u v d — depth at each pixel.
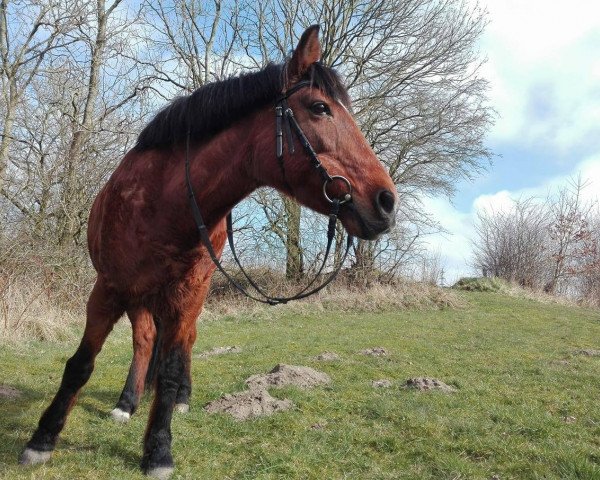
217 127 2.95
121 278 3.06
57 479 2.92
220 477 3.07
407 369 6.49
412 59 16.58
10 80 11.16
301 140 2.70
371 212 2.58
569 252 24.92
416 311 14.24
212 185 2.94
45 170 11.49
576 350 8.66
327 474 3.13
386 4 15.88
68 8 11.55
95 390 5.03
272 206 16.05
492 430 3.90
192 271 3.04
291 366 5.72
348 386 5.29
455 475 3.10
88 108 12.34
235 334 9.77
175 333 3.11
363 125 17.17
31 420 3.92
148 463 3.02
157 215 2.96
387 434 3.81
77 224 11.60
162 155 3.07
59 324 8.42
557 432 3.91
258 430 3.86
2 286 8.09
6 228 9.93
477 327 11.52
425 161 18.02
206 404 4.56
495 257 25.44
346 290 15.59
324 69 2.81
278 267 16.33
